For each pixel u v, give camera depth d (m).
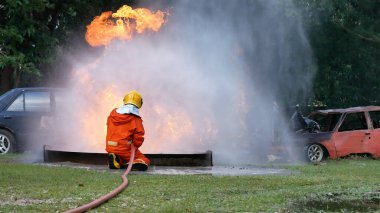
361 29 22.45
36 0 20.75
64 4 22.97
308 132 17.91
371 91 23.42
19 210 7.24
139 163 11.80
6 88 22.48
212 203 7.86
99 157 12.95
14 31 20.70
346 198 8.60
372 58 23.16
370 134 17.89
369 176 11.72
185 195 8.57
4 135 17.20
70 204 7.69
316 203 8.13
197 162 12.91
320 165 14.85
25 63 21.62
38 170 11.39
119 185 9.46
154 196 8.45
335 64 23.14
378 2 22.70
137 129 11.86
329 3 21.22
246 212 7.34
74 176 10.53
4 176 10.42
